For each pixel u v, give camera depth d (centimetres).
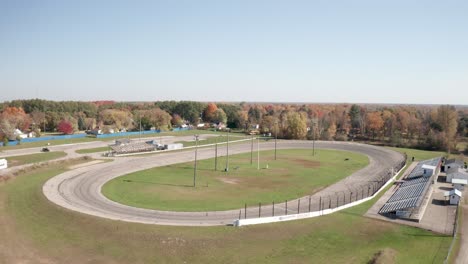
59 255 4125
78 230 4791
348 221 5306
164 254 4153
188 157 11262
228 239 4559
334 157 11681
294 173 9081
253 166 9956
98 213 5453
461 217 5638
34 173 8262
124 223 4997
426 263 3969
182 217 5444
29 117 18762
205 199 6569
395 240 4625
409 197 6181
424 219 5481
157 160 10581
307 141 15550
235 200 6544
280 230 4888
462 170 8356
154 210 5794
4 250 4203
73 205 5856
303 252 4231
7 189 6738
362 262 3953
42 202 5897
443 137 14225
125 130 19075
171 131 19850
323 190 7425
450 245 4469
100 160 10312
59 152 11612
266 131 18925
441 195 6994
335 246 4409
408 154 12375
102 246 4344
